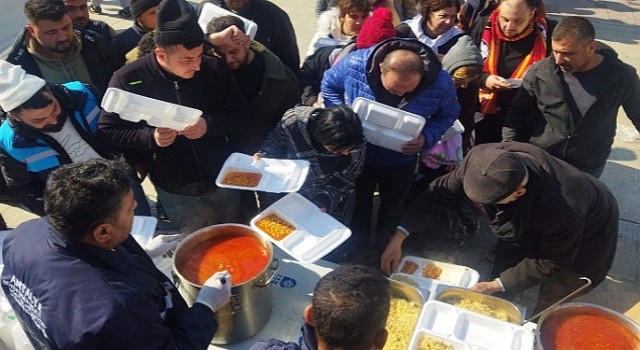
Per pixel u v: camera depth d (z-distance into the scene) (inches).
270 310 87.1
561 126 124.3
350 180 115.8
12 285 64.4
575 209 91.2
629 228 155.5
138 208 118.0
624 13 306.3
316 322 56.4
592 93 118.0
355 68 119.3
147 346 60.5
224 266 81.8
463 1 175.2
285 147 112.5
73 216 57.9
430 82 115.4
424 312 78.4
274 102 131.6
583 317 76.4
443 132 123.6
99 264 60.7
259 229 92.0
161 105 93.5
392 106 118.9
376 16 128.8
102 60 137.6
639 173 177.3
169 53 98.4
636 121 125.3
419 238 148.2
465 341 74.1
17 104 95.7
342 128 99.7
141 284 62.2
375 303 56.2
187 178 121.2
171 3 96.7
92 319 57.0
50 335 58.9
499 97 150.6
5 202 165.0
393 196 138.4
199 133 105.3
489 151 94.9
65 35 126.8
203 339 68.7
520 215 93.8
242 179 102.4
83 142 110.7
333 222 94.5
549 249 96.0
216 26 120.6
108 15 290.0
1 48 236.8
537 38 143.0
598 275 114.3
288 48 155.5
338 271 59.9
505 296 103.2
